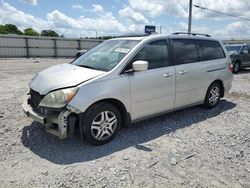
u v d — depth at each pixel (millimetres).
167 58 4965
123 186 3107
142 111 4590
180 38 5359
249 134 4816
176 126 5098
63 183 3141
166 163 3650
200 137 4602
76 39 34125
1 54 28906
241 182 3270
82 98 3771
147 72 4543
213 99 6254
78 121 3959
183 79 5195
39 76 4418
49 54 32375
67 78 3990
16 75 12562
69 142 4223
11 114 5480
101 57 4688
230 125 5277
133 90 4340
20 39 29844
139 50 4504
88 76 3996
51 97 3766
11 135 4449
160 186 3127
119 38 5188
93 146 4098
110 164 3574
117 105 4340
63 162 3625
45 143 4180
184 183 3199
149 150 4023
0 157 3730
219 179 3312
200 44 5816
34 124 4918
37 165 3547
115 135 4328
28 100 4359
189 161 3729
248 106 6805
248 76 13328
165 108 5000
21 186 3092
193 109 6277
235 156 3934
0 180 3199
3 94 7512
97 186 3094
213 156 3902
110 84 4051
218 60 6203
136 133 4660
